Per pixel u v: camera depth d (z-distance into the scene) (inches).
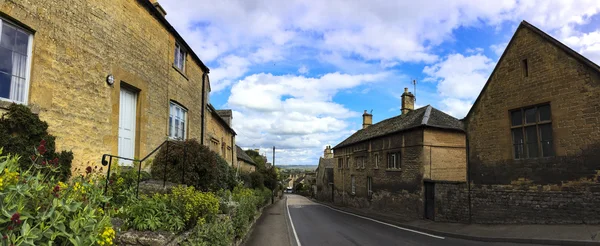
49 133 241.0
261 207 985.5
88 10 287.6
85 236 125.0
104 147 302.2
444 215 639.1
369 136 1065.5
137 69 362.6
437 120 799.7
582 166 416.8
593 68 410.6
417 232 557.3
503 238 414.6
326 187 1728.6
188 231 228.1
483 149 554.6
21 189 113.6
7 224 107.7
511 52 519.8
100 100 298.8
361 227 645.3
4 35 216.5
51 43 247.4
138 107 368.5
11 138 202.1
